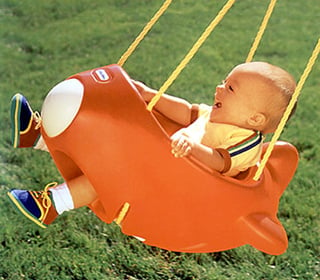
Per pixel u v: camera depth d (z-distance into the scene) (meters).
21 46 7.47
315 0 9.44
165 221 2.56
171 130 2.97
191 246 2.67
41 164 5.11
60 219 4.50
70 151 2.46
